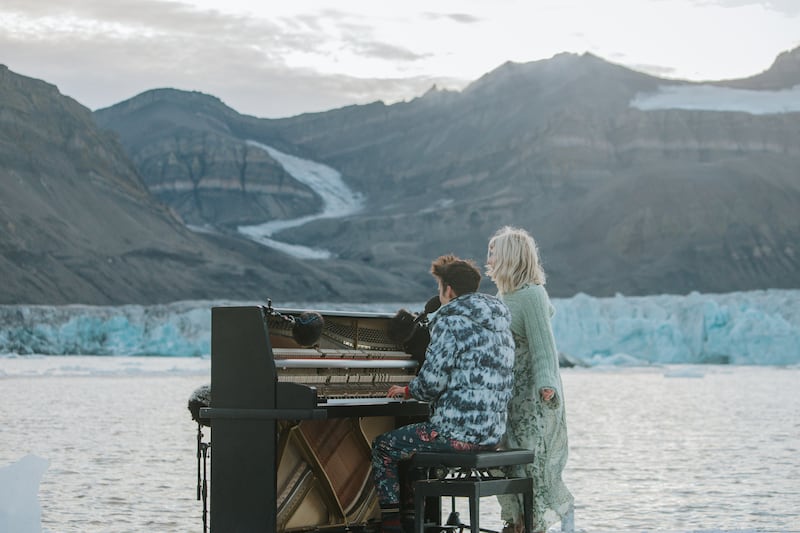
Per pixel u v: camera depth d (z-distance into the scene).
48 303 170.75
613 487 11.36
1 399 29.86
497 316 5.76
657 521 8.87
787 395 36.50
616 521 8.87
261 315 5.57
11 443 16.09
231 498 5.66
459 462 5.51
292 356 5.71
